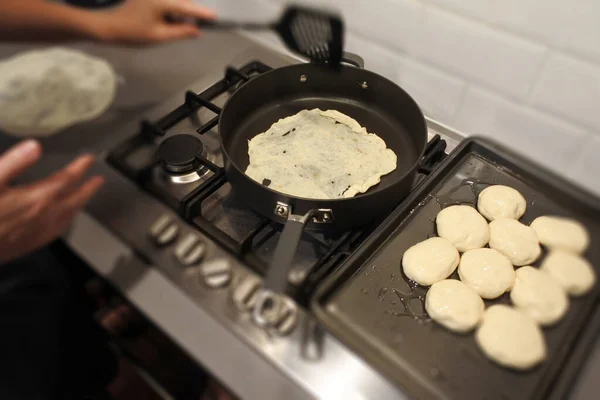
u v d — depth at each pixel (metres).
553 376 0.57
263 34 0.99
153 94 0.90
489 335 0.59
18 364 0.79
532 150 0.81
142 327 0.84
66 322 0.86
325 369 0.58
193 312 0.64
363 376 0.58
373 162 0.75
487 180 0.75
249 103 0.81
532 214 0.72
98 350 0.97
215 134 0.80
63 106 0.87
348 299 0.63
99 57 0.94
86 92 0.89
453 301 0.61
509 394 0.56
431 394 0.56
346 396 0.57
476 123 0.84
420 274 0.64
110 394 1.06
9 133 0.82
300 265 0.66
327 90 0.84
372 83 0.80
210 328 0.63
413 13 0.78
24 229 0.63
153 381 0.91
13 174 0.57
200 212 0.70
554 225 0.69
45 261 0.82
